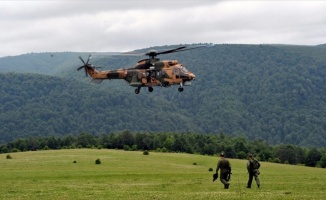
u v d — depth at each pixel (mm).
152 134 164500
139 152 117500
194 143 171625
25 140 166000
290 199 27125
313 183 38438
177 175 52969
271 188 34188
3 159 90938
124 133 154500
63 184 40250
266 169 92750
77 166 75312
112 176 50781
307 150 161375
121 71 60375
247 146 168750
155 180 44250
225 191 32219
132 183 40500
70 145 163750
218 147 163000
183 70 58062
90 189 35000
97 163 82062
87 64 62531
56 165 76875
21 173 57188
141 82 58531
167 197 28734
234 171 74562
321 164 141625
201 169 78062
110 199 28500
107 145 154125
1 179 47938
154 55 58750
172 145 156250
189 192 31703
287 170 91562
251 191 31906
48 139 165375
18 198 29938
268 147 171625
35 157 95812
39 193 32688
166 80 57812
